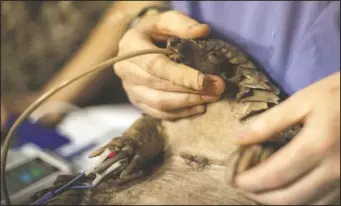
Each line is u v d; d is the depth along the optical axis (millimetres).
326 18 608
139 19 820
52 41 1404
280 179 394
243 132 419
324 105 388
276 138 440
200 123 551
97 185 494
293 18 641
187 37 573
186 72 507
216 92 522
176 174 515
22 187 792
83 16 1387
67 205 485
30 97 1288
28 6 1369
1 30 1376
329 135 376
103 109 1224
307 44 617
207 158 531
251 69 527
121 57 525
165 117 573
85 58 1229
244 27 686
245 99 521
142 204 463
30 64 1421
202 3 737
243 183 409
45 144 1032
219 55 521
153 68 540
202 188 477
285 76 636
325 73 608
